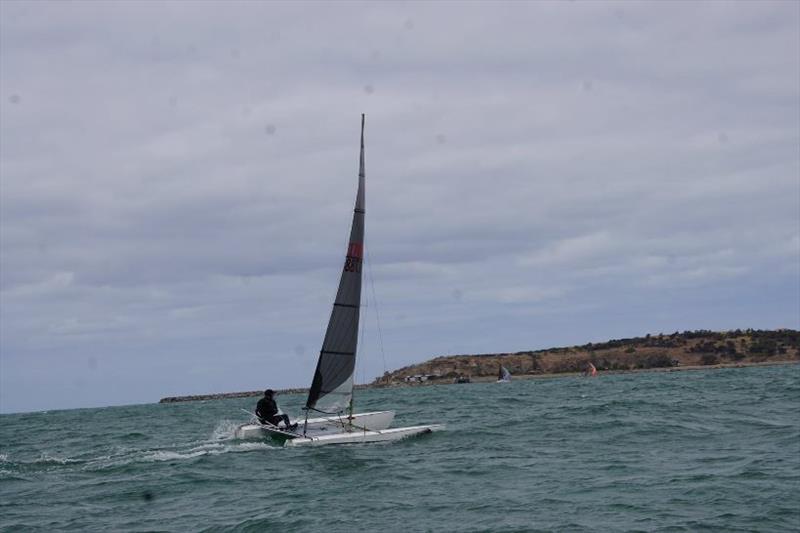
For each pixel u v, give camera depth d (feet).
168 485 79.41
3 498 76.43
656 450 89.40
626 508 63.05
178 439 129.70
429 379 540.11
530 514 62.59
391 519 62.54
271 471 85.40
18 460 103.60
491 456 89.76
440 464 85.66
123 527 63.05
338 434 105.40
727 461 80.07
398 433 106.83
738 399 144.87
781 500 62.80
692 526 57.57
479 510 64.39
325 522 62.13
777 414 116.67
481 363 556.10
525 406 162.30
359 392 410.31
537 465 82.94
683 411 125.39
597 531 57.36
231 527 61.77
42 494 77.87
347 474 82.02
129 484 81.05
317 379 106.83
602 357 552.41
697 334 567.18
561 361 551.59
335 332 107.55
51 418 274.16
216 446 105.29
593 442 97.25
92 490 78.84
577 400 170.81
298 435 104.63
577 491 69.62
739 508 61.36
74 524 64.54
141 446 119.14
